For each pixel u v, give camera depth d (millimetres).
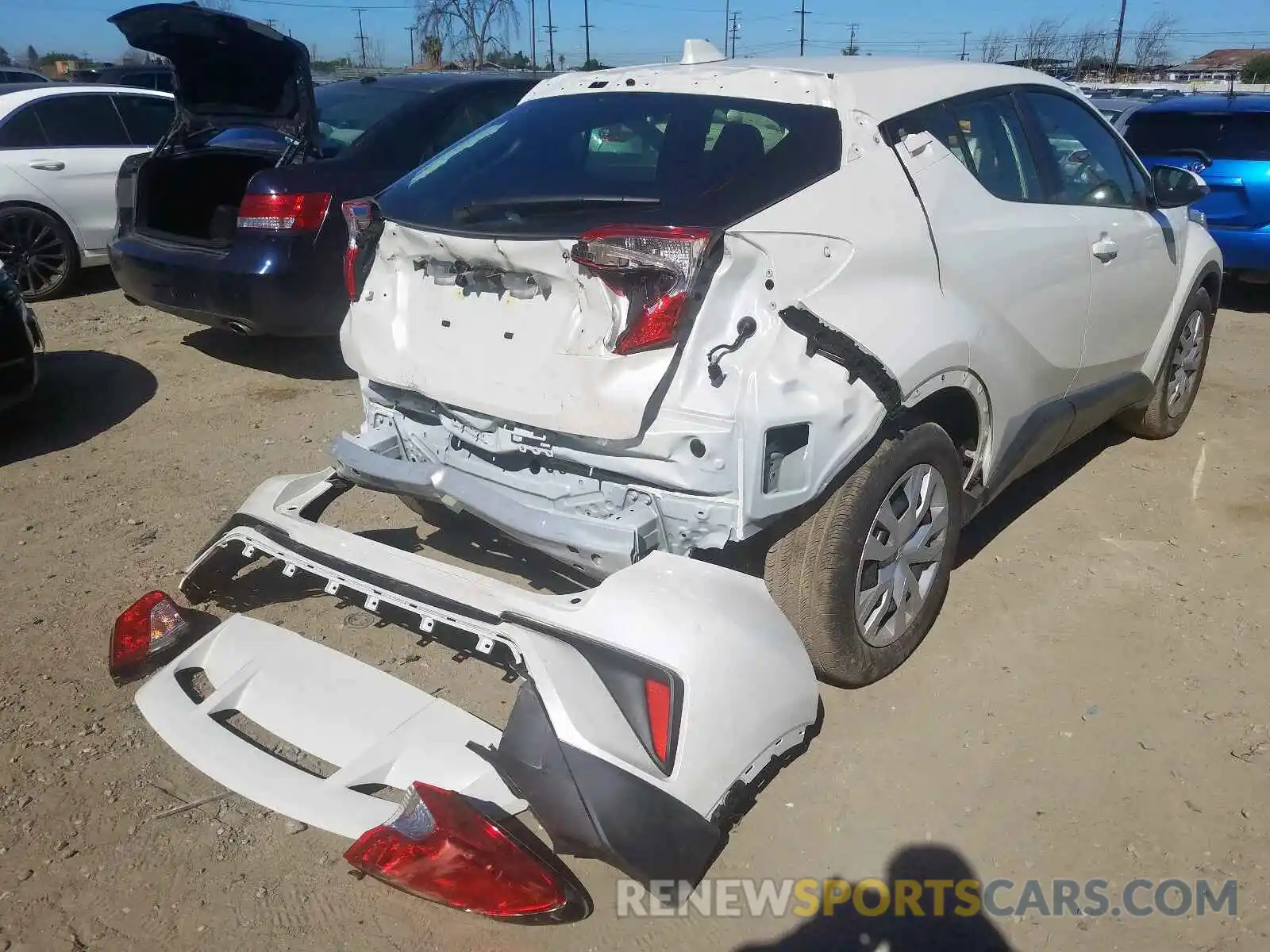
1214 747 3012
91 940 2389
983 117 3609
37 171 8180
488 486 3027
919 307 3043
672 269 2551
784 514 2877
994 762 2963
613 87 3420
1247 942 2381
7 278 5395
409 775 2691
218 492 4824
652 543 2795
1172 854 2637
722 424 2607
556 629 2549
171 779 2924
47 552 4238
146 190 6445
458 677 3354
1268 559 4086
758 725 2521
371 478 3256
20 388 5371
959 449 3531
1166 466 4973
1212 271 5113
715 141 3018
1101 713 3166
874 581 3143
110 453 5305
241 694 3023
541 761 2346
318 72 22719
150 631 3275
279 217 5680
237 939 2398
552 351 2789
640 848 2289
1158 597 3812
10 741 3053
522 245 2768
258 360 6805
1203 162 7969
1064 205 3908
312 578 3824
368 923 2451
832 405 2707
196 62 5953
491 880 2254
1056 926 2438
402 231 3082
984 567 4035
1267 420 5586
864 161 3025
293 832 2732
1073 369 3998
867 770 2939
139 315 7957
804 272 2768
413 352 3139
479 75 6867
